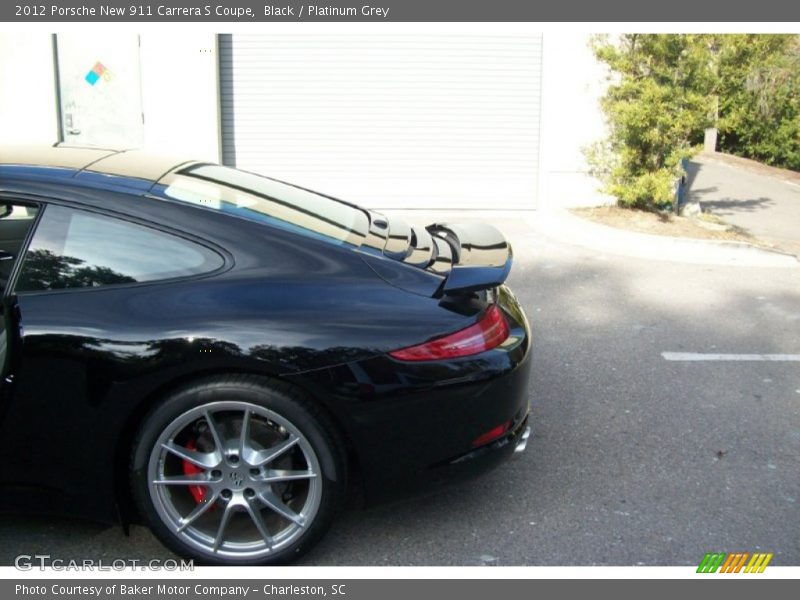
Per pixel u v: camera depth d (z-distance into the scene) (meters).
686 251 8.31
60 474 2.97
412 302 3.07
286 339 2.88
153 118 10.07
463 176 10.52
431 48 10.14
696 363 5.29
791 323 6.17
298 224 3.31
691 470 3.89
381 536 3.32
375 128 10.39
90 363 2.86
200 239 3.07
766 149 16.98
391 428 2.99
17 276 2.98
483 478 3.78
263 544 3.08
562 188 10.10
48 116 9.99
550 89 9.87
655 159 9.09
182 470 3.06
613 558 3.19
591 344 5.61
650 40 8.48
